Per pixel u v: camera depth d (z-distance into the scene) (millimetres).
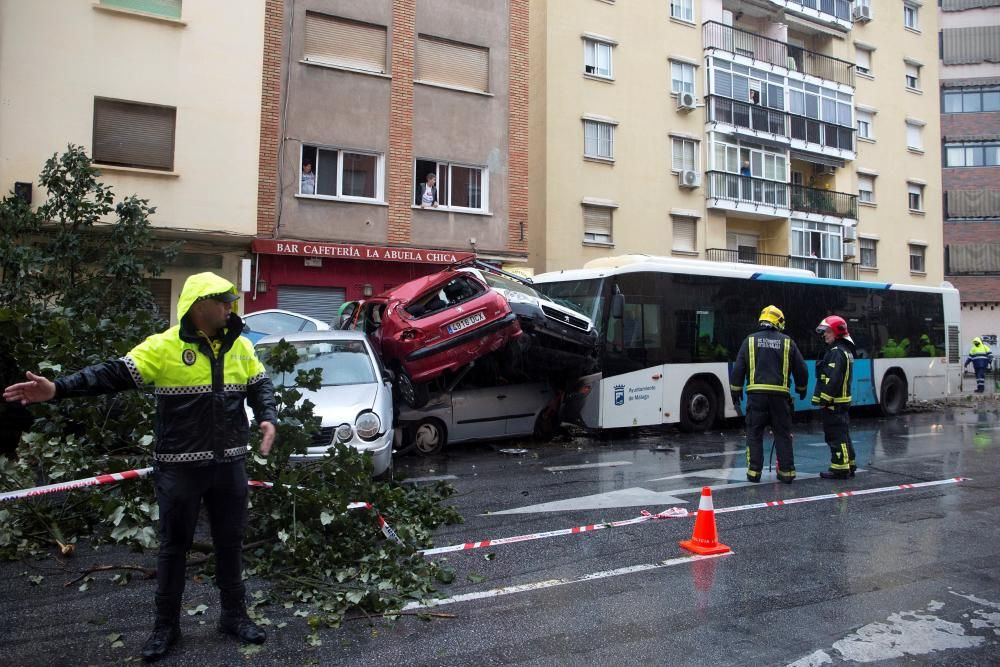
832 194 29156
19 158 13320
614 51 23797
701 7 26000
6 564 5156
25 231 10070
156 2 14672
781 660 3742
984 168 39906
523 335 10008
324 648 3818
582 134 23047
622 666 3650
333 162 16922
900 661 3746
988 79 40125
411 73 17656
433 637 3977
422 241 17656
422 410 10070
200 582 4730
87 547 5547
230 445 3684
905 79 32500
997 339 38969
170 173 14422
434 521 6234
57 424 5699
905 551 5629
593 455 10367
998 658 3787
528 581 4895
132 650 3781
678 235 25125
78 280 10328
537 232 22594
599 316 11906
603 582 4887
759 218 27453
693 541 5668
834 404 8562
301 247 15930
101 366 3455
